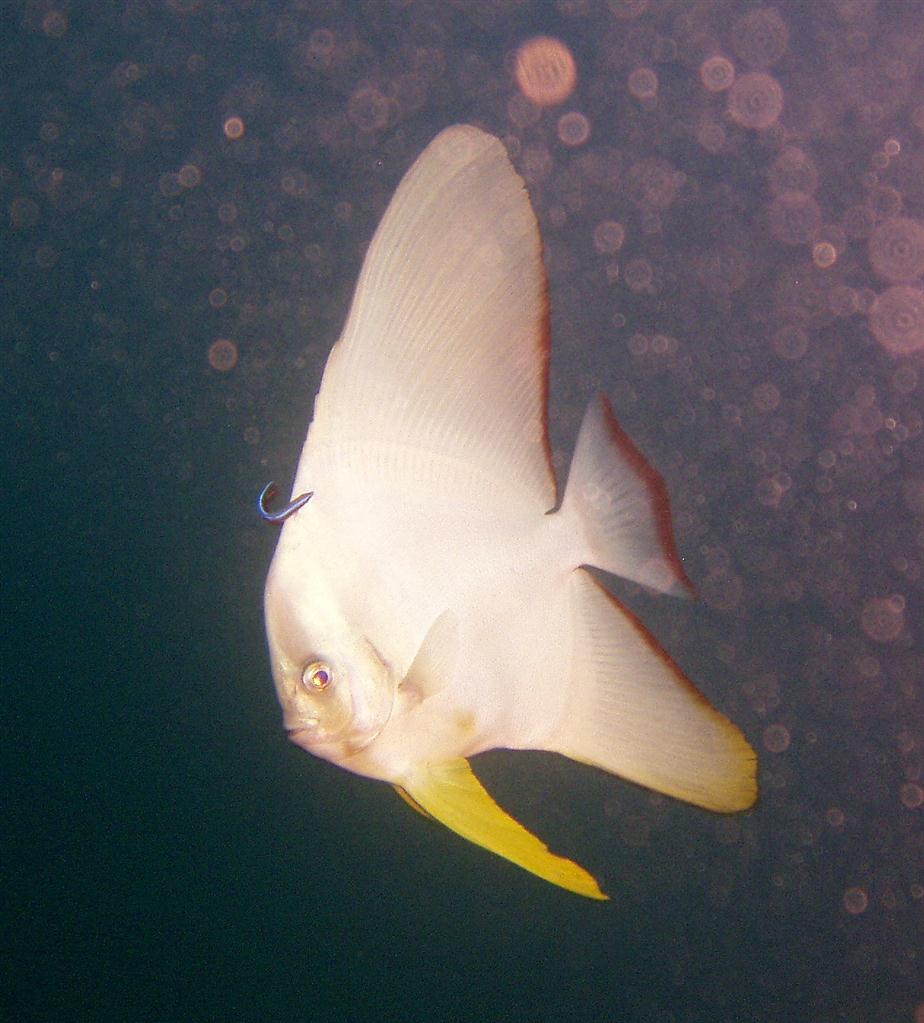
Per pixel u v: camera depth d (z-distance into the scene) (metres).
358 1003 6.85
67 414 19.33
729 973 6.91
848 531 11.48
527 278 1.30
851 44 21.33
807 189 19.20
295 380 17.91
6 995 7.21
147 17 26.92
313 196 23.44
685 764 1.30
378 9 26.11
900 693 8.92
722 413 14.05
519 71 23.23
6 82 26.75
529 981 6.91
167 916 7.86
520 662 1.35
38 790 9.21
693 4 22.45
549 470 1.40
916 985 6.58
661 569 1.39
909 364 14.84
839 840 7.68
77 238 24.45
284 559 1.29
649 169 20.28
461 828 1.25
